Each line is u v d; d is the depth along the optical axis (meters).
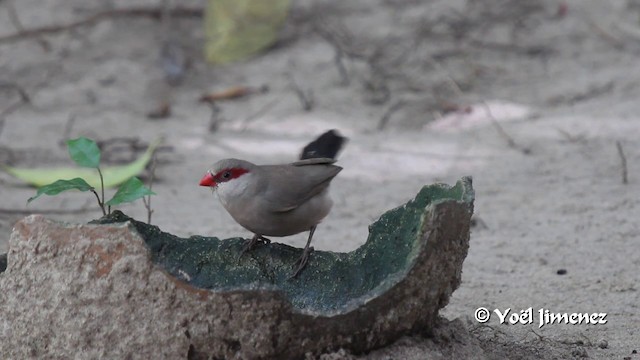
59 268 6.55
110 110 16.11
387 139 14.66
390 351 6.76
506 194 12.31
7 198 12.59
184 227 11.37
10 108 16.20
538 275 9.94
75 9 18.91
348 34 18.02
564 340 8.34
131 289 6.39
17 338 6.67
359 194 12.58
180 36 18.16
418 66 16.98
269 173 8.17
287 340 6.41
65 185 7.66
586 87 15.96
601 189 12.23
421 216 6.67
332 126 15.26
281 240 11.08
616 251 10.41
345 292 7.45
